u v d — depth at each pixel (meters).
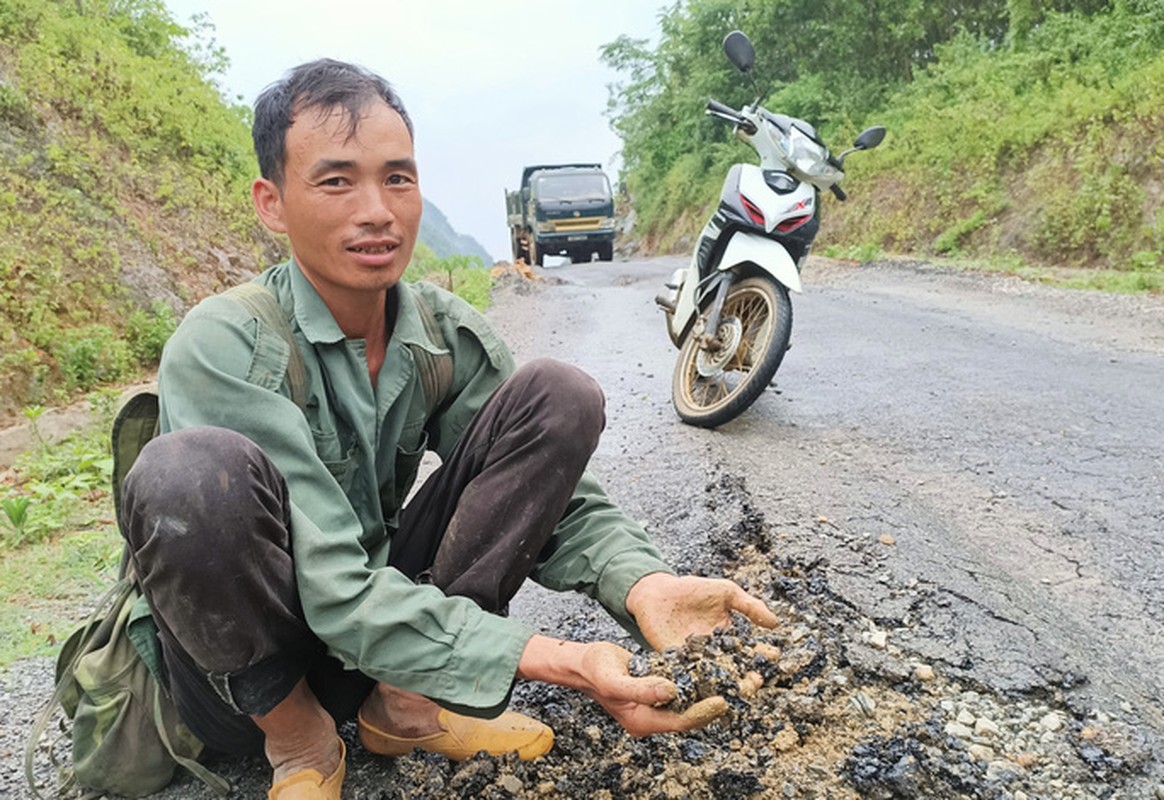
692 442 3.71
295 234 1.38
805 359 5.51
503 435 1.50
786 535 2.56
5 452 4.59
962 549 2.52
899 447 3.57
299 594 1.26
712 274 4.18
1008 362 5.09
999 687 1.79
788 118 4.21
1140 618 2.13
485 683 1.25
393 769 1.65
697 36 21.69
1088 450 3.40
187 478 1.16
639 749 1.63
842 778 1.53
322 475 1.33
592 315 8.47
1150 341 5.46
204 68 10.55
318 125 1.33
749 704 1.62
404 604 1.25
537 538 1.49
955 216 11.42
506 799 1.52
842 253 12.54
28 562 3.12
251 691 1.29
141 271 6.71
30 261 5.80
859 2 16.44
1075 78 10.91
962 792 1.49
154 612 1.27
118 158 7.58
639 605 1.47
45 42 7.42
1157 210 8.38
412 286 1.65
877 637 1.97
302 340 1.43
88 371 5.59
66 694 1.59
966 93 12.59
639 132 26.84
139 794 1.62
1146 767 1.56
